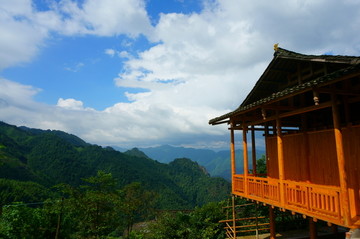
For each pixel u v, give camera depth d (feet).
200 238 53.62
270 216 41.45
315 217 23.13
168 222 59.36
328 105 22.57
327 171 27.91
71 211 56.70
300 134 32.63
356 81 25.14
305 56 27.40
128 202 82.02
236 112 34.22
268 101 27.25
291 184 27.07
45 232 49.67
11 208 47.24
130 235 76.48
